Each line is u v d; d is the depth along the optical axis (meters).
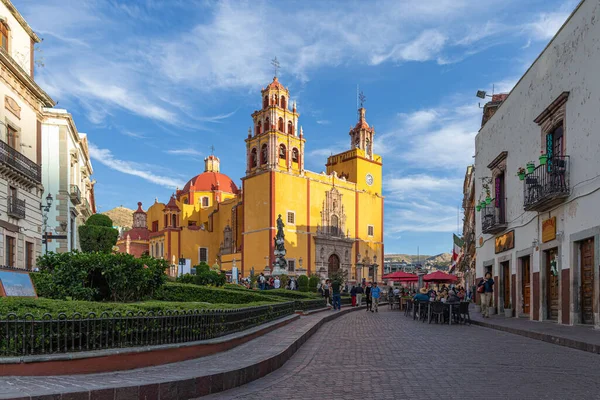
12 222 26.80
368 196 75.69
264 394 6.48
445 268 127.12
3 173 25.62
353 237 72.38
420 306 21.66
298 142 67.69
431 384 6.88
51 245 31.66
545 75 17.83
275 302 16.88
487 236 25.81
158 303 9.98
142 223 89.31
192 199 84.94
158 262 13.83
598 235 13.47
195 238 77.88
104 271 12.43
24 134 28.59
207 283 27.08
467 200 51.53
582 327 13.98
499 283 23.12
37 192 30.27
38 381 5.54
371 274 73.19
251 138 68.00
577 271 14.88
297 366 8.80
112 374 6.28
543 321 17.16
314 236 66.12
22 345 5.97
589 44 14.41
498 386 6.64
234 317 10.20
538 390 6.37
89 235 26.64
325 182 69.25
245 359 7.91
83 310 6.94
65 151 32.81
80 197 37.97
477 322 18.33
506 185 22.23
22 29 28.56
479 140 28.19
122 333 6.89
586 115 14.48
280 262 48.25
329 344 12.16
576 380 7.02
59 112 32.69
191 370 6.75
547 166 16.31
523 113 20.16
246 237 65.44
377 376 7.63
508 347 11.04
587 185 14.22
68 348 6.33
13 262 26.69
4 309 6.56
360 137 77.75
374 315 26.22
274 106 65.81
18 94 27.75
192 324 8.20
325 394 6.43
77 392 5.04
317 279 48.06
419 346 11.48
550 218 16.83
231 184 89.75
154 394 5.65
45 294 11.93
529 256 19.36
